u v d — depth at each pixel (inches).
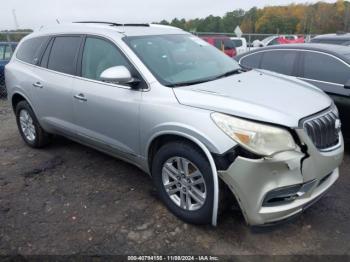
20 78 189.3
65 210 137.3
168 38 156.6
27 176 167.3
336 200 140.6
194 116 112.2
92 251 114.1
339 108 179.9
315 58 199.0
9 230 125.5
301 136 104.9
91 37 156.0
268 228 119.1
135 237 120.3
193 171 119.1
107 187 154.6
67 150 198.1
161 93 124.4
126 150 141.2
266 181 103.8
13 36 452.4
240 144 103.4
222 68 153.3
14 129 248.1
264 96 117.6
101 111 144.5
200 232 121.8
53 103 170.4
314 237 118.9
